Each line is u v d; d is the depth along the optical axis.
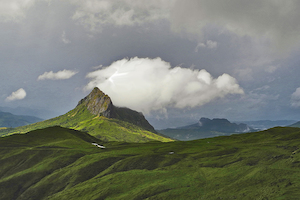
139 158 157.50
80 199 110.56
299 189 73.50
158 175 121.69
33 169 162.38
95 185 120.75
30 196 134.50
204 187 99.75
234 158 137.62
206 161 142.12
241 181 94.94
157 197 94.44
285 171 92.25
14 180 149.88
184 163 143.25
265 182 87.44
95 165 158.75
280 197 70.81
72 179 143.50
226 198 83.19
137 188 108.88
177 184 105.38
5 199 136.50
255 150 145.12
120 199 99.75
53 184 142.62
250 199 76.88
